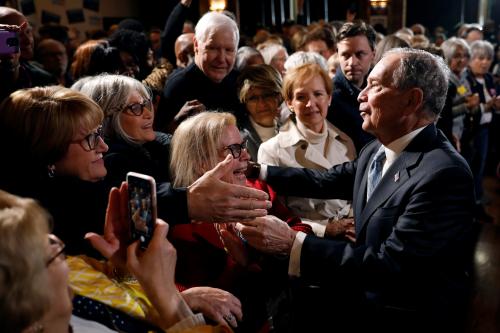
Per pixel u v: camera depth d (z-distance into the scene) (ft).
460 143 13.55
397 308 4.92
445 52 13.30
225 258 5.14
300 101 7.10
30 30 9.68
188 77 8.63
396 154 5.12
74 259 3.58
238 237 5.36
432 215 4.65
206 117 5.42
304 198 7.00
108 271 3.82
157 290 3.26
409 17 36.86
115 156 5.50
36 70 10.14
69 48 16.31
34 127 3.80
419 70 4.83
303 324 5.32
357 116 8.35
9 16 9.12
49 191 3.86
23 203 2.41
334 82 8.96
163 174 6.20
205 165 5.30
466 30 22.94
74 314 3.21
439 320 4.81
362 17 32.60
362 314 5.11
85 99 4.01
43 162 3.86
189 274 5.00
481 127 14.02
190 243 5.07
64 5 26.22
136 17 32.27
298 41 17.11
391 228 4.93
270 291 5.29
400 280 4.76
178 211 3.98
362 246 4.99
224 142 5.29
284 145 7.18
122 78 5.82
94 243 3.34
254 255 5.43
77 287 3.34
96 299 3.33
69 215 3.84
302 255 5.03
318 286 5.28
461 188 4.67
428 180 4.68
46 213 2.51
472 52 14.37
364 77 9.18
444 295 4.82
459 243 4.78
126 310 3.38
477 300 9.46
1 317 2.16
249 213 4.09
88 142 3.96
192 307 4.18
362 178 5.74
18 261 2.20
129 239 3.37
